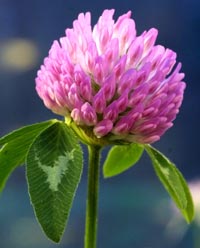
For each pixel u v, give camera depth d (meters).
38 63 1.28
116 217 1.13
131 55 0.19
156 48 0.20
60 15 1.29
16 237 1.03
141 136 0.20
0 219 1.06
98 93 0.19
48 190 0.19
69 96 0.19
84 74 0.19
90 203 0.20
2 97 1.22
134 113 0.19
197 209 0.43
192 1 1.29
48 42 1.28
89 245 0.20
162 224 1.07
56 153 0.19
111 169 0.23
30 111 1.24
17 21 1.28
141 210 1.10
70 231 1.04
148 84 0.19
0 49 1.27
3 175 0.21
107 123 0.19
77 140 0.20
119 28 0.20
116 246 1.11
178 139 1.24
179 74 0.20
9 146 0.21
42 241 1.02
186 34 1.27
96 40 0.20
